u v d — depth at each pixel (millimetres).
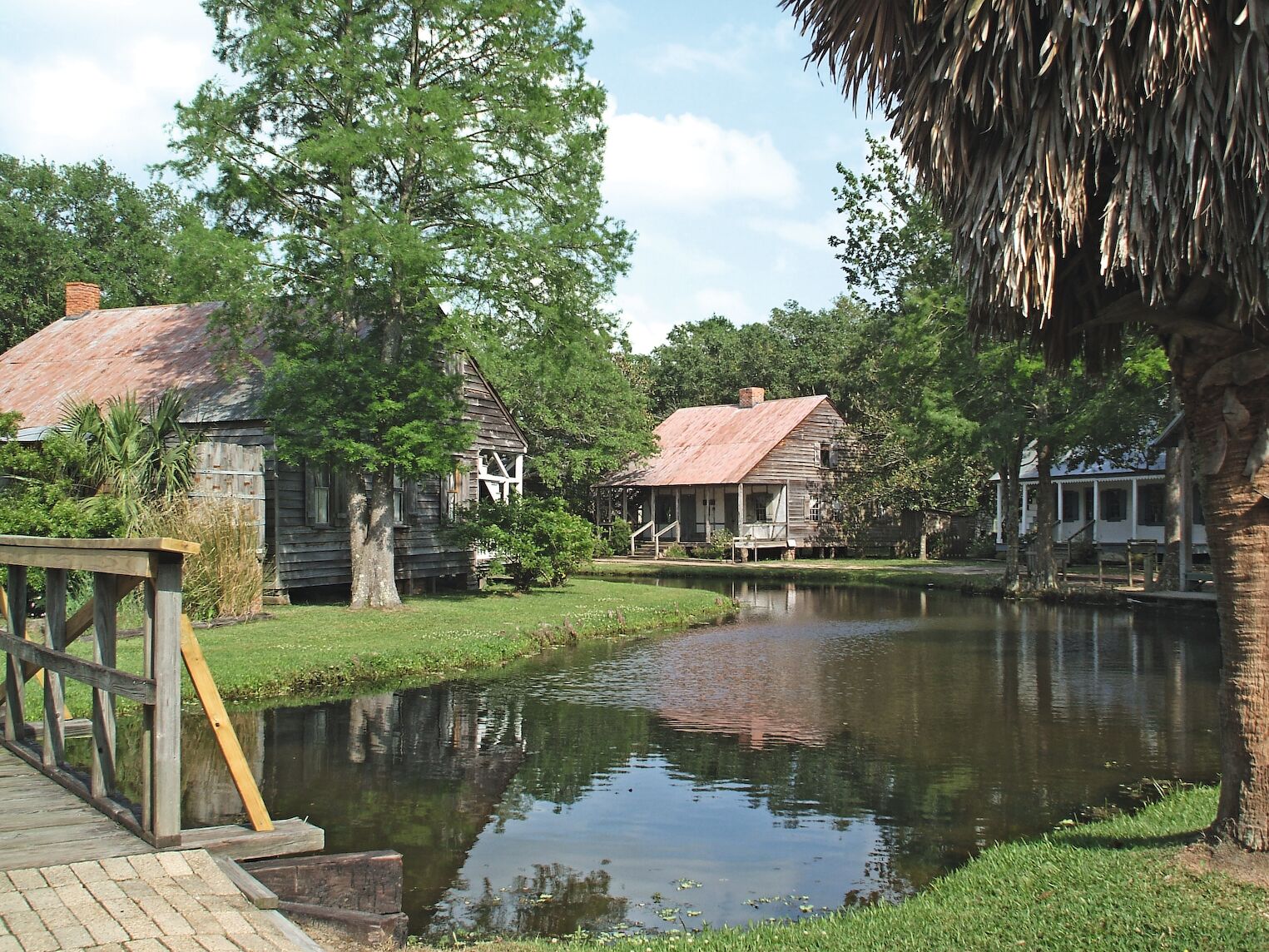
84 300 29719
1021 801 8977
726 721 12383
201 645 15070
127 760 9883
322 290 19594
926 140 6969
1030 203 6246
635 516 51531
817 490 47625
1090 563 38312
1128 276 7000
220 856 5379
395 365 19562
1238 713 6441
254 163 19484
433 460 18812
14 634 7809
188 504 17312
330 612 19344
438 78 20125
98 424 17125
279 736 11359
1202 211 5758
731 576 38156
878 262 32031
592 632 20156
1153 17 5559
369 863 5738
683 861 7625
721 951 5461
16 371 25797
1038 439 27766
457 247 19453
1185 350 6816
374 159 18656
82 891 4801
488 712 12789
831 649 18594
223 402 21641
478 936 6320
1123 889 6016
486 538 25266
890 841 8016
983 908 5938
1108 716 12539
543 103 19359
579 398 44031
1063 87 5996
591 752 10828
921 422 28156
